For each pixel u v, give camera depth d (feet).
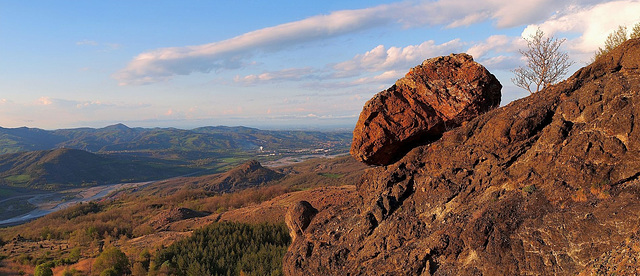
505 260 34.01
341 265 52.24
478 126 48.85
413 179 52.29
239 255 95.09
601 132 34.81
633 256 25.54
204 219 208.13
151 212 297.33
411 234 45.21
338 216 63.82
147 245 148.66
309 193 194.29
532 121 41.81
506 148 43.06
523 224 35.14
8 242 202.18
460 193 44.96
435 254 40.29
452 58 56.03
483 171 43.75
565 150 36.83
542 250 32.45
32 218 488.02
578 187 34.04
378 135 55.88
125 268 102.99
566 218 32.48
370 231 51.83
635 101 33.27
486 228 36.45
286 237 106.93
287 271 61.82
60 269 117.60
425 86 55.16
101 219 283.38
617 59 39.68
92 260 123.24
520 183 39.11
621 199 30.55
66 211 359.05
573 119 38.86
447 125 54.24
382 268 43.91
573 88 42.78
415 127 54.60
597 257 28.94
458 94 53.06
